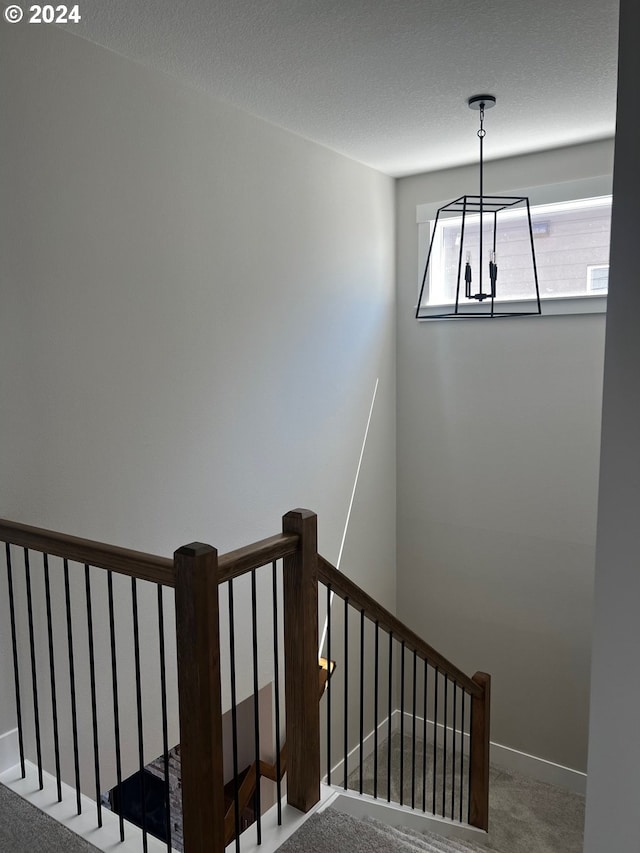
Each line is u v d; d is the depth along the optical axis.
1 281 2.30
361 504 4.42
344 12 2.30
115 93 2.62
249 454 3.44
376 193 4.35
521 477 4.30
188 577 1.60
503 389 4.30
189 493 3.10
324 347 3.95
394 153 3.96
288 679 2.10
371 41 2.52
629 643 1.62
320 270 3.86
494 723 4.57
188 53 2.62
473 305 4.30
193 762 1.68
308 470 3.89
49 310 2.46
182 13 2.30
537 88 2.98
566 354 4.06
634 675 1.61
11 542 2.07
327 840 2.02
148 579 1.71
